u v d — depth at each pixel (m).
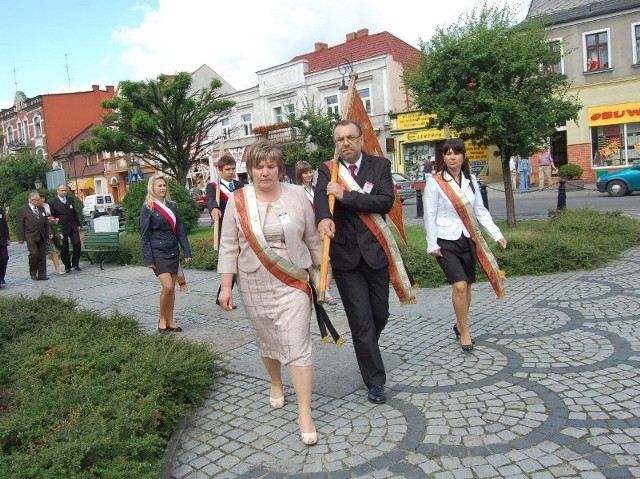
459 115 11.41
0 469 3.04
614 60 25.33
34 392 4.04
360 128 4.09
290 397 4.36
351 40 35.75
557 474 3.03
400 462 3.28
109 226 14.52
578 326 5.44
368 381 4.08
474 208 4.98
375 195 3.96
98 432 3.35
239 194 3.69
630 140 25.53
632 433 3.39
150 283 9.95
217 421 4.07
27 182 32.22
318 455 3.45
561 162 27.81
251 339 5.94
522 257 8.05
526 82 11.25
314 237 3.81
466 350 4.96
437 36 11.56
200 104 21.72
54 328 5.56
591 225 10.02
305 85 35.75
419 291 7.41
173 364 4.38
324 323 3.81
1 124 61.31
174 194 16.41
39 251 11.48
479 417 3.74
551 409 3.77
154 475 3.21
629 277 7.25
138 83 20.27
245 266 3.66
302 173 7.49
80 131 55.66
